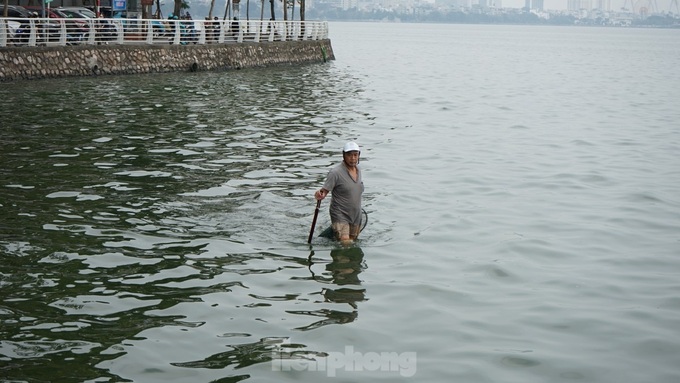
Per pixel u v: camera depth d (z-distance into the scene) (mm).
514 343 8633
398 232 12594
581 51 108312
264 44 48750
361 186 12031
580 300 9906
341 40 123125
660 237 12758
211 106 27578
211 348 8359
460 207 14328
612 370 8078
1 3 39625
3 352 8180
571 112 30672
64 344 8391
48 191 14484
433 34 191125
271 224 12734
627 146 22031
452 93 37562
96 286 10000
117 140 19891
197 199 14180
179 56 41469
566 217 13867
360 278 10484
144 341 8500
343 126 24125
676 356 8398
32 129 21094
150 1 43125
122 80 35500
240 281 10266
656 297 10062
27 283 10031
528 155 20031
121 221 12734
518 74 55344
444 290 10117
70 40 37469
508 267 11055
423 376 7844
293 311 9359
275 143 20344
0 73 32688
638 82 49875
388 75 48594
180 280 10250
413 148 20531
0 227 12227
